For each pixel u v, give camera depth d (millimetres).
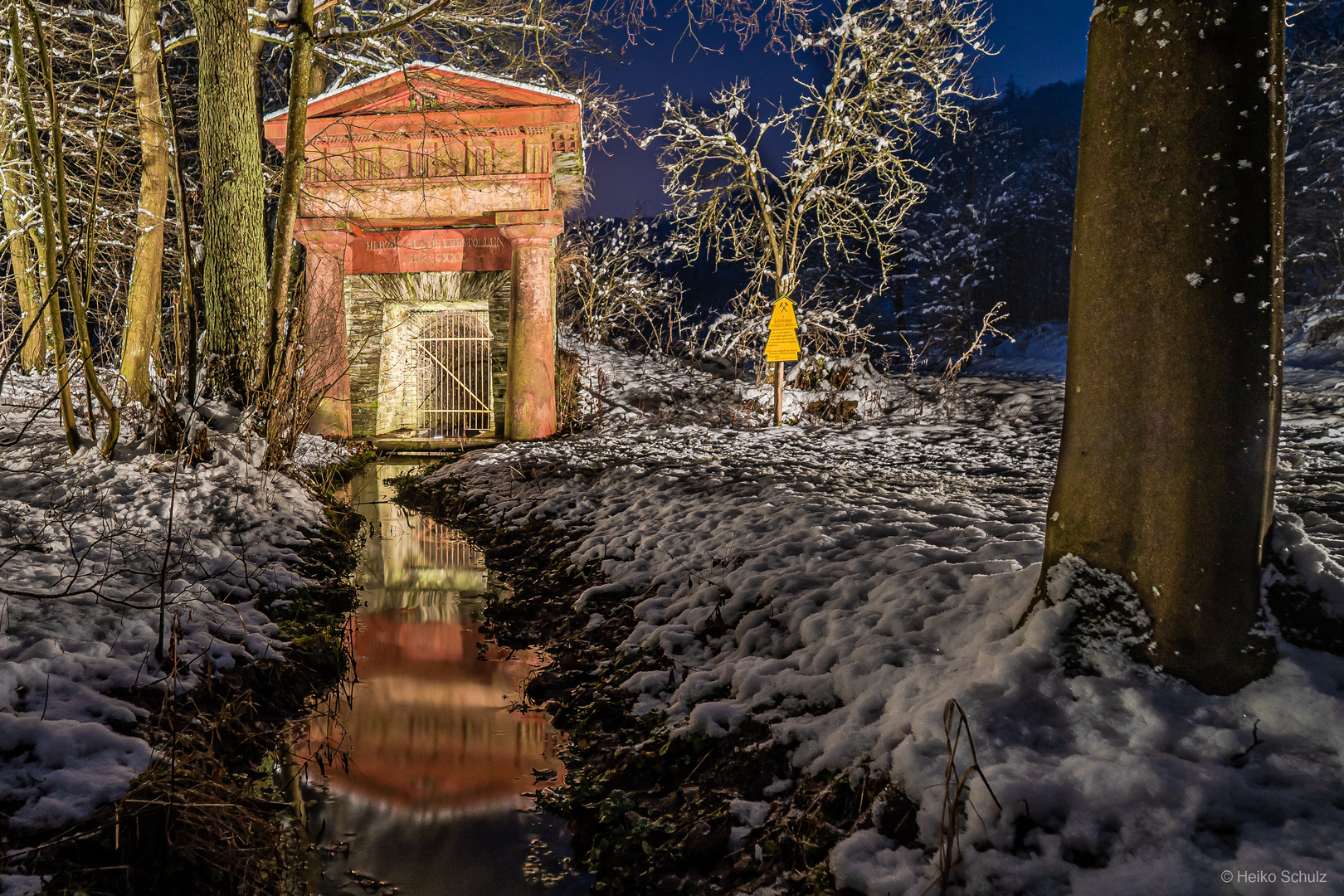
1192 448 3002
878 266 41312
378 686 5363
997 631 3648
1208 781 2691
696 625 5258
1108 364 3170
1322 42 25812
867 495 7832
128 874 2842
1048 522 3504
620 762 4203
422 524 10336
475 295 17234
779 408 18422
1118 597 3203
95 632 4430
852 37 19797
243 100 9648
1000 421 17406
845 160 21703
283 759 4289
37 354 16750
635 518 8023
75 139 13422
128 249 13609
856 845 2980
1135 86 3016
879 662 3922
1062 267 47531
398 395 18062
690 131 20875
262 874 3221
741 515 7215
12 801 3053
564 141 16359
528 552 8273
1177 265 2963
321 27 17094
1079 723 3047
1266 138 2891
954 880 2703
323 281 16656
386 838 3658
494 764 4355
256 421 9219
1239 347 2936
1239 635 3004
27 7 6445
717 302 48906
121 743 3484
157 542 6016
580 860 3541
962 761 2992
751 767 3752
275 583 6309
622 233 31703
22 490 6965
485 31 17438
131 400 9602
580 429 17469
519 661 5844
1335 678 2910
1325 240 25391
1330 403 14680
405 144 16141
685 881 3283
